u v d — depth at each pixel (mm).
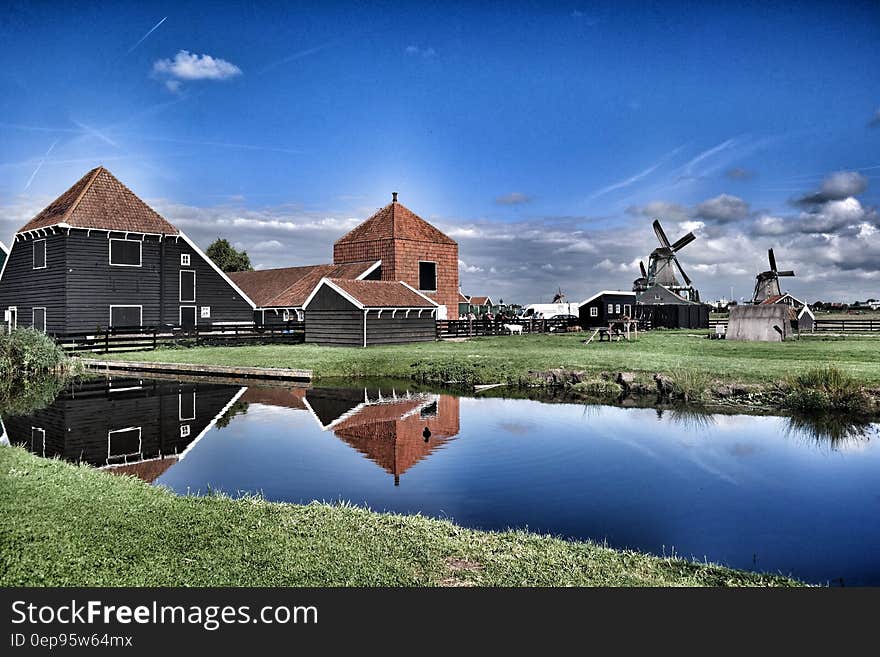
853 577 7809
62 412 19969
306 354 33875
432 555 7484
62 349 34219
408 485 11734
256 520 8531
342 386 25766
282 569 6996
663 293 74000
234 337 41500
